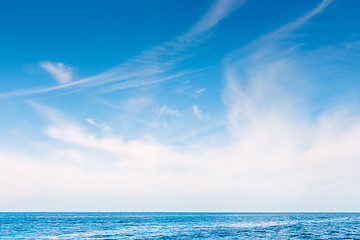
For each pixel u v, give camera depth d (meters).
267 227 76.31
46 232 61.38
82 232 61.41
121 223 98.12
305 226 80.12
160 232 61.25
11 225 82.94
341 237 49.84
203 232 61.00
